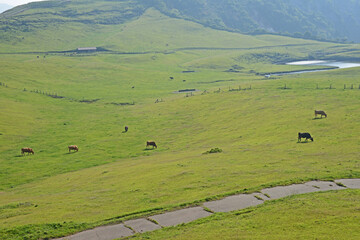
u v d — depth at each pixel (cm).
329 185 3206
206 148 5969
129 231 2633
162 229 2583
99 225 2767
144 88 16962
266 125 6981
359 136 5019
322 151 4459
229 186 3394
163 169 4488
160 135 7919
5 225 2936
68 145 7550
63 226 2781
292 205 2733
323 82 11144
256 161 4312
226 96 11275
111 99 13900
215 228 2461
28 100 12788
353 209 2558
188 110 10306
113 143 7512
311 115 7075
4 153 7056
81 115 11088
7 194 4509
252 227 2417
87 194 3775
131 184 3956
